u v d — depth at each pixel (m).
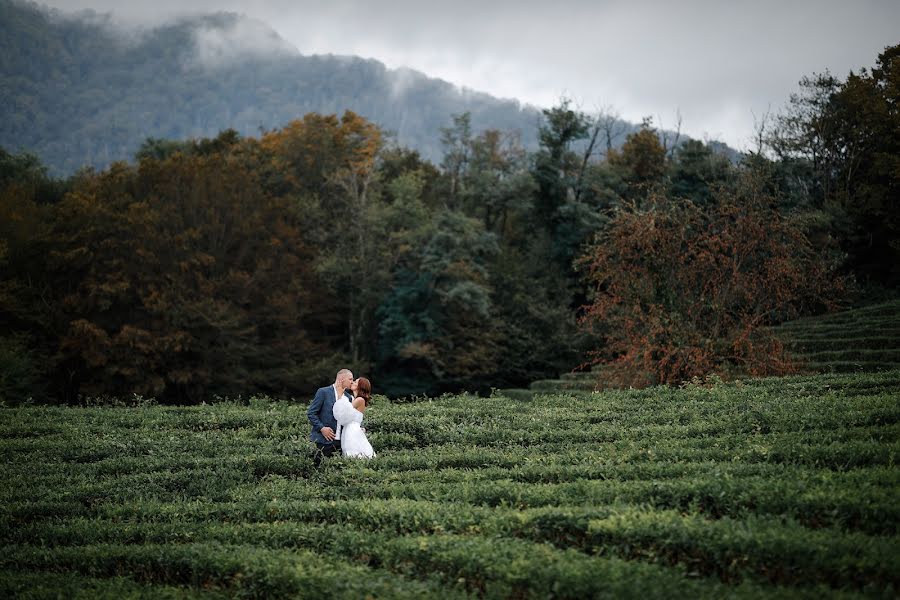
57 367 38.75
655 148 56.88
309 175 53.50
